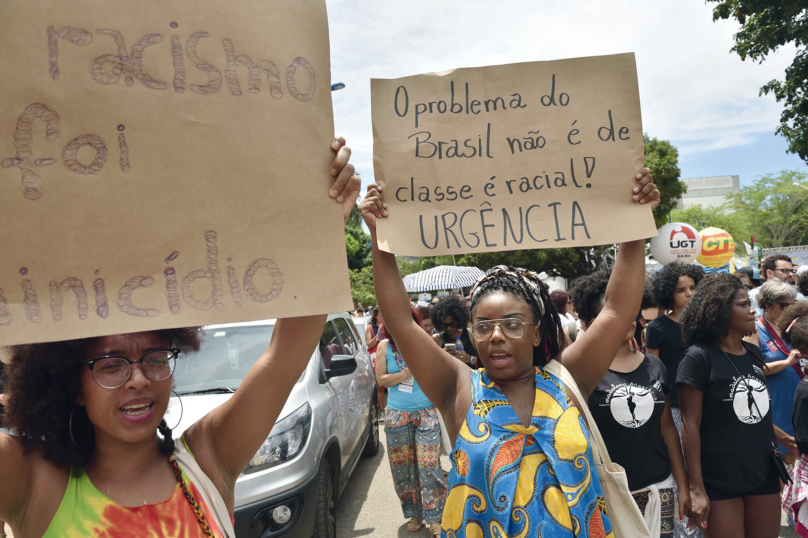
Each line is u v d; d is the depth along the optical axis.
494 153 1.90
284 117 1.41
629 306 1.86
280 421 3.29
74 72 1.19
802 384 3.02
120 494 1.26
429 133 1.90
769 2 11.53
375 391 6.62
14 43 1.15
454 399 1.80
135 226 1.23
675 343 3.68
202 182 1.30
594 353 1.87
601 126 1.91
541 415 1.60
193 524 1.28
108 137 1.22
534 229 1.87
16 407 1.23
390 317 1.80
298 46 1.44
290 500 3.04
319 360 4.29
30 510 1.21
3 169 1.13
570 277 25.58
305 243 1.40
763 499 2.73
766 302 4.18
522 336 1.67
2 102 1.13
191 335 1.49
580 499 1.49
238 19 1.37
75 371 1.25
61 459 1.23
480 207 1.88
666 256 6.43
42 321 1.13
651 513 2.53
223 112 1.33
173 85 1.29
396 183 1.88
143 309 1.22
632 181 1.89
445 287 10.12
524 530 1.47
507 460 1.54
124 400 1.24
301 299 1.38
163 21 1.29
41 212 1.15
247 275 1.33
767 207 48.62
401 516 4.60
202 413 3.24
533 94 1.92
